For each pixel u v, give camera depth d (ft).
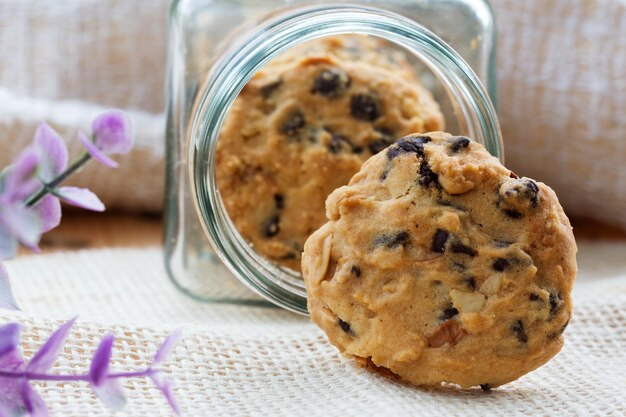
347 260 1.21
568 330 1.37
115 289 1.54
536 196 1.20
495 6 1.72
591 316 1.38
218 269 1.49
